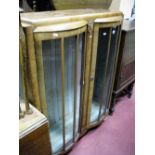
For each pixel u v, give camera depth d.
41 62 0.84
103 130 1.65
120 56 1.50
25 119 0.77
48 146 0.87
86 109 1.36
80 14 0.95
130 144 1.51
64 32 0.81
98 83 1.41
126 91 2.15
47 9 1.26
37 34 0.76
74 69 1.03
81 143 1.50
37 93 0.90
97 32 1.05
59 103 1.09
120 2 1.42
